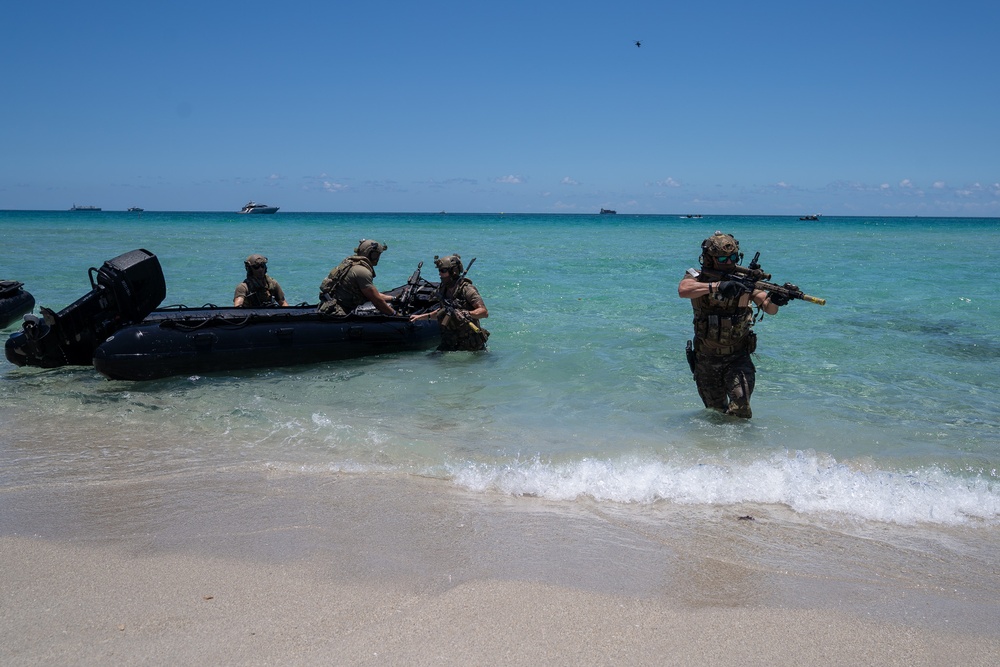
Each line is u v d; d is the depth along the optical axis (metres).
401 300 8.95
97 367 6.38
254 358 6.97
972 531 3.42
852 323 9.66
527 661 2.36
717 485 3.90
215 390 6.18
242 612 2.64
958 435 4.92
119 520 3.45
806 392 6.09
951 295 12.89
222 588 2.81
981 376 6.68
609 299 12.19
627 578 2.92
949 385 6.35
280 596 2.75
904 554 3.17
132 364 6.39
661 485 3.90
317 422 5.11
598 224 98.62
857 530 3.42
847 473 4.05
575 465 4.23
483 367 7.11
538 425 5.13
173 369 6.60
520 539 3.28
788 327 9.30
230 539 3.25
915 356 7.54
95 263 17.86
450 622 2.58
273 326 7.16
